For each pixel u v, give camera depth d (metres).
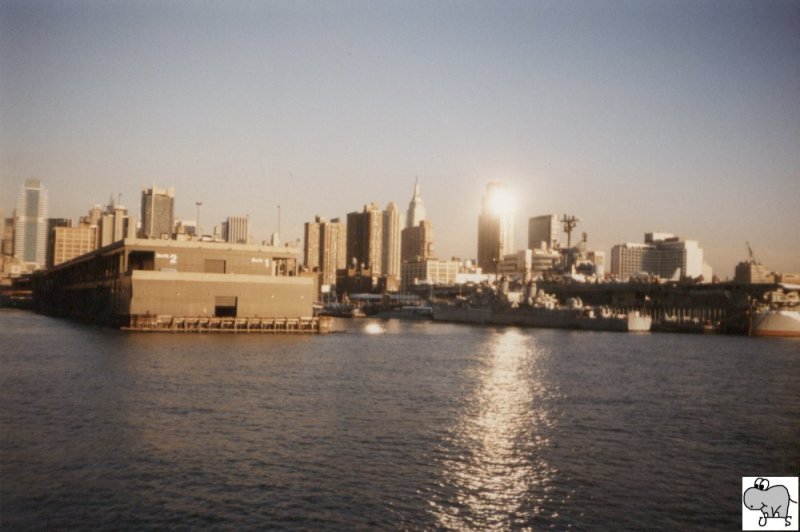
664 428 54.16
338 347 118.31
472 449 45.72
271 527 31.41
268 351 102.00
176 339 115.44
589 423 55.41
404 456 43.44
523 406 62.31
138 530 30.62
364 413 56.22
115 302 143.50
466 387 73.38
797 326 185.00
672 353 122.69
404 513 33.69
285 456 42.31
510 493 37.09
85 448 42.38
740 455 46.16
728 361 108.44
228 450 43.03
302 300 145.00
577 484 38.94
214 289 134.50
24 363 79.50
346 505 34.41
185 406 55.75
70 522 31.22
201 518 32.12
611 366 98.50
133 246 131.62
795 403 67.06
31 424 48.12
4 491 34.66
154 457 40.94
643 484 39.31
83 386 63.69
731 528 33.22
